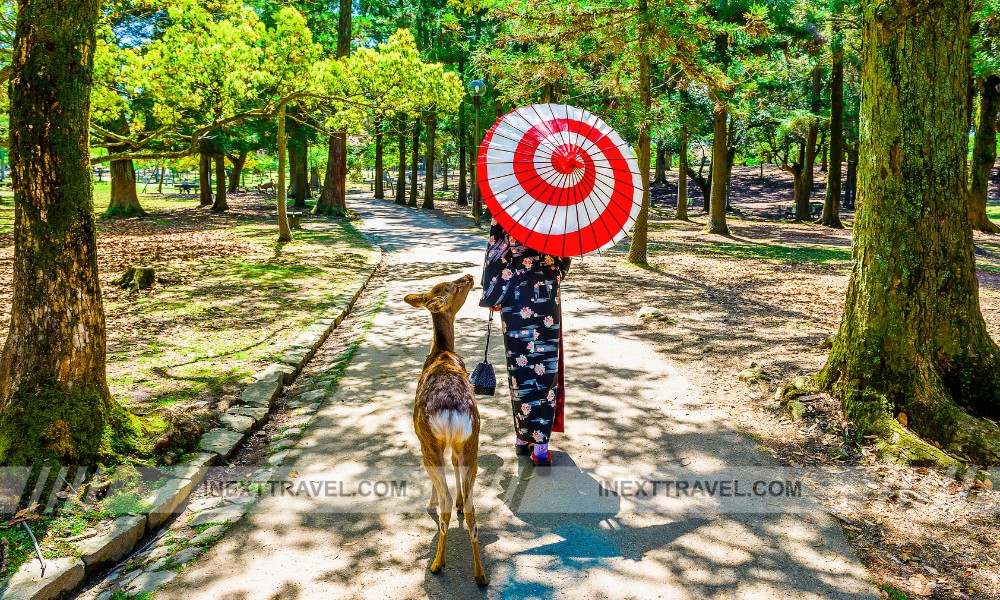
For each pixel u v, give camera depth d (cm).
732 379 607
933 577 312
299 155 3181
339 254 1524
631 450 457
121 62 1245
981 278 1277
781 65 2011
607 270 1345
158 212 2875
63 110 376
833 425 473
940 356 461
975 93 2386
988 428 427
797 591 302
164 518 364
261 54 1384
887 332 468
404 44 1474
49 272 386
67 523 337
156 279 1066
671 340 757
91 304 402
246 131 2555
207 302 934
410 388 599
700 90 1764
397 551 337
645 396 566
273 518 370
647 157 1366
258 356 672
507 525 361
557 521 364
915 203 456
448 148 4972
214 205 3011
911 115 451
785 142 3438
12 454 367
